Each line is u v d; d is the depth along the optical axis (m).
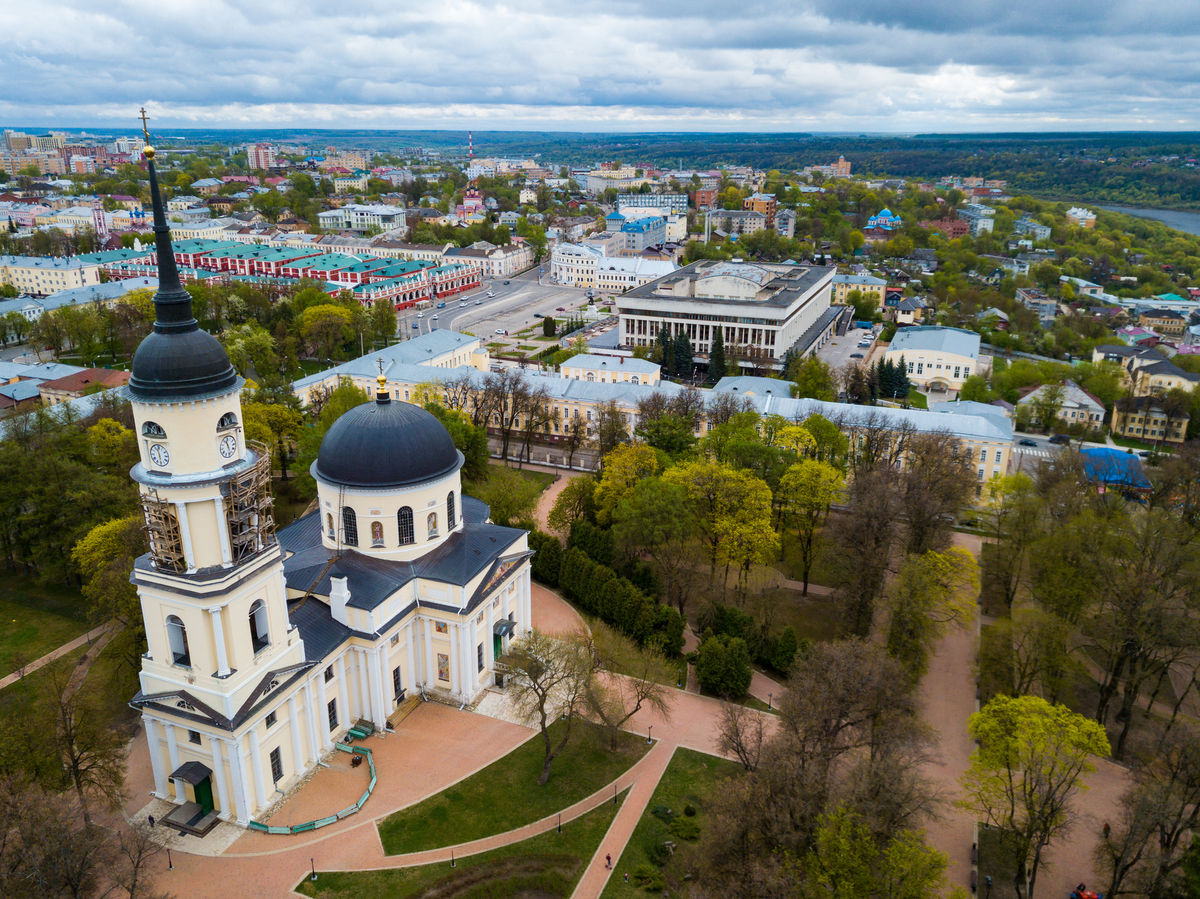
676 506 108.56
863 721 77.69
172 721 72.38
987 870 74.12
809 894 57.88
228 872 69.00
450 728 88.12
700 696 96.50
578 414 180.62
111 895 65.50
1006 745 70.81
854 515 107.19
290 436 150.25
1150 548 100.12
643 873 70.50
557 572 118.94
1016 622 94.62
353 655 85.44
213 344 65.12
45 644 102.00
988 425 159.62
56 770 71.19
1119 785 85.19
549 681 81.19
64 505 109.69
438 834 74.00
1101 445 196.88
